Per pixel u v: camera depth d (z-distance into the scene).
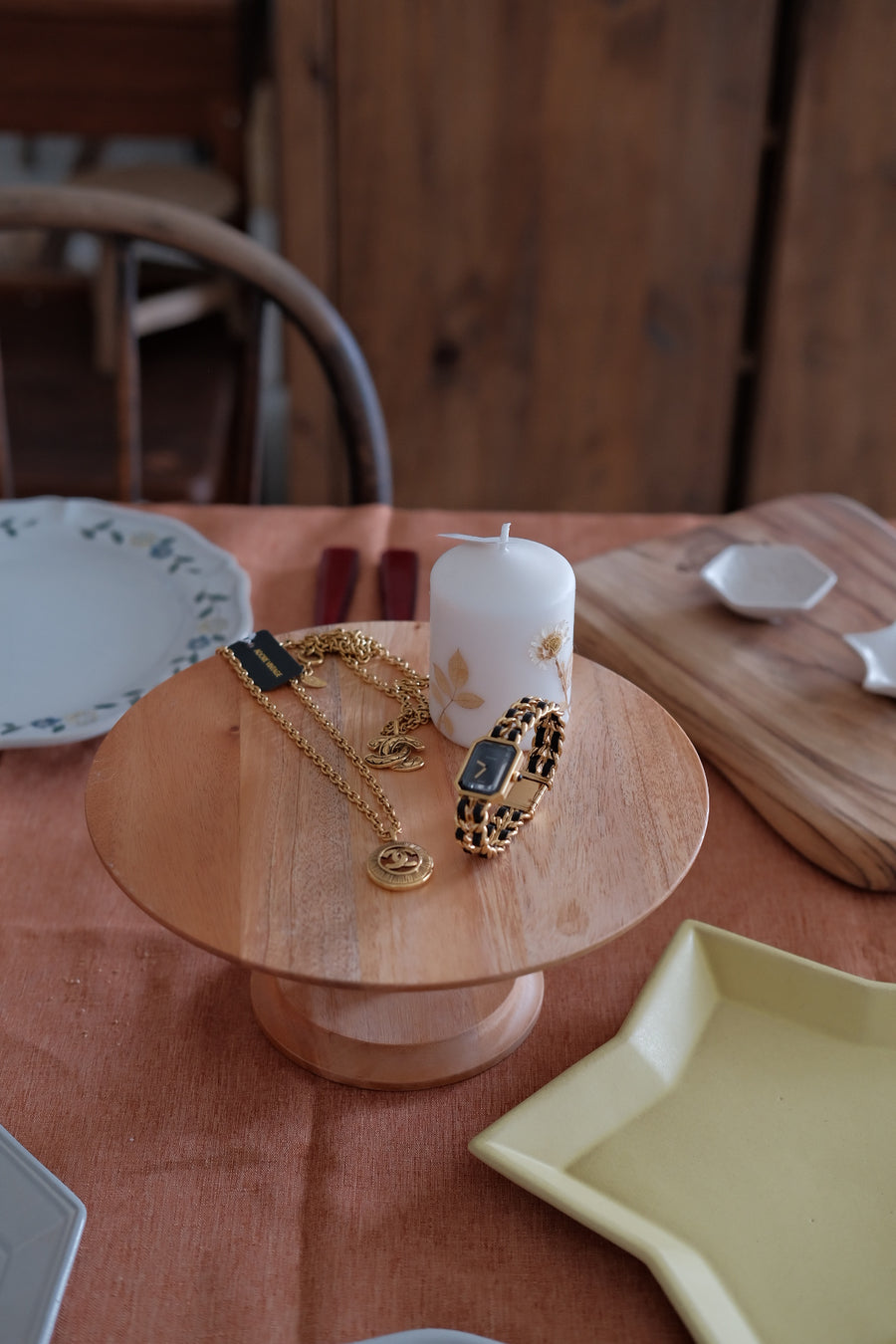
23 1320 0.64
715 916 0.85
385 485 1.36
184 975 0.81
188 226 1.25
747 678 0.97
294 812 0.76
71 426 2.26
